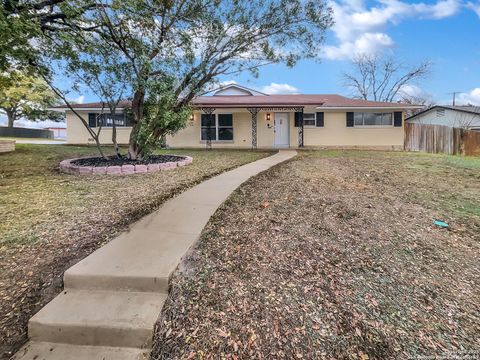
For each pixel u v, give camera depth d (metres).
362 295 2.34
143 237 3.12
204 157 10.19
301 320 2.07
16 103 18.88
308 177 6.45
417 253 3.03
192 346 1.86
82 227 3.46
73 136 15.27
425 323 2.07
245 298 2.27
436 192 5.39
